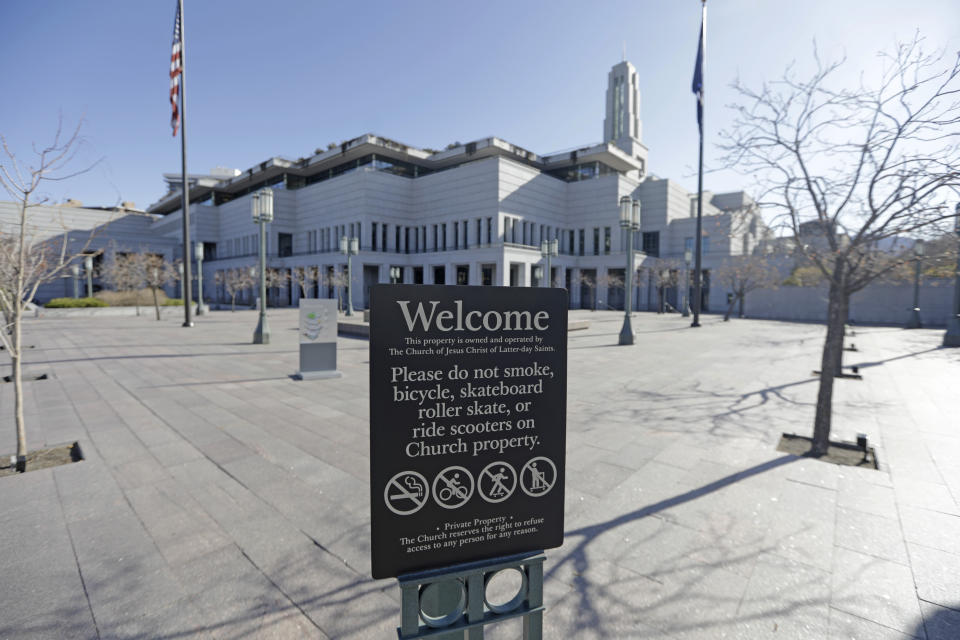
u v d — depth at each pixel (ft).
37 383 29.76
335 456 16.56
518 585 9.55
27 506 12.57
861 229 17.11
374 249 164.45
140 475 14.76
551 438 6.50
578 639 7.73
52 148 17.11
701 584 9.25
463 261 148.05
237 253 211.41
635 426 20.56
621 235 165.27
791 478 14.58
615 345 54.03
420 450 5.78
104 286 182.91
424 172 185.26
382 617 8.30
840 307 17.29
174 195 254.06
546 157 181.68
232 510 12.40
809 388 29.19
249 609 8.49
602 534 11.21
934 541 10.81
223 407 23.68
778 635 7.83
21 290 15.92
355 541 10.88
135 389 28.02
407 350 5.67
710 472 15.11
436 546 5.89
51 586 9.08
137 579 9.34
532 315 6.35
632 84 261.44
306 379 31.27
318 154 187.21
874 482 14.25
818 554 10.30
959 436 19.11
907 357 45.42
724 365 38.58
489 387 6.11
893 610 8.44
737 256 102.99
